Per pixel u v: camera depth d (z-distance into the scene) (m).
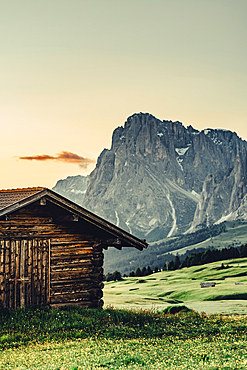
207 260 184.12
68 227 23.55
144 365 12.66
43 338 17.58
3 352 15.34
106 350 15.16
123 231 24.12
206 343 16.39
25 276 21.78
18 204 20.91
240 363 12.30
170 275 148.50
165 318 23.59
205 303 50.53
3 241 21.39
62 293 22.89
